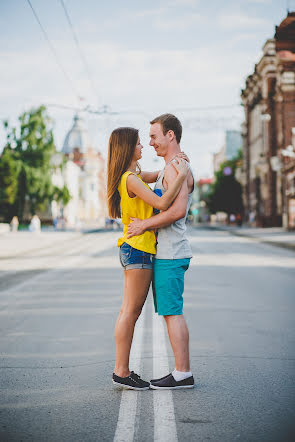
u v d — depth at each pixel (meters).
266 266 15.91
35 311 8.17
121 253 4.20
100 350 5.57
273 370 4.78
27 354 5.43
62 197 68.19
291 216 42.88
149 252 4.11
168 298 4.14
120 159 4.24
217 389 4.20
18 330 6.71
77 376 4.61
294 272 14.19
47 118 65.38
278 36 52.09
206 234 44.97
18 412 3.69
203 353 5.43
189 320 7.34
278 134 53.59
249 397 3.99
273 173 55.06
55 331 6.62
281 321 7.27
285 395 4.05
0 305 8.80
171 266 4.11
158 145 4.31
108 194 4.33
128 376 4.20
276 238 32.16
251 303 8.91
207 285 11.34
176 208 4.01
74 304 8.83
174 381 4.20
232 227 65.19
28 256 20.91
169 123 4.29
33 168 64.62
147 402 3.88
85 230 57.84
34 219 44.53
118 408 3.75
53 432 3.31
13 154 65.25
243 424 3.44
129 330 4.18
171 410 3.70
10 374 4.69
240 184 78.56
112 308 8.36
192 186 4.23
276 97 53.97
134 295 4.14
